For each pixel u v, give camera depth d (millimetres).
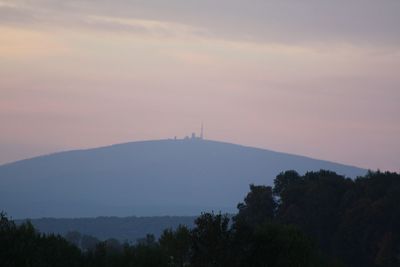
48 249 111500
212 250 124938
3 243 107938
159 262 118125
